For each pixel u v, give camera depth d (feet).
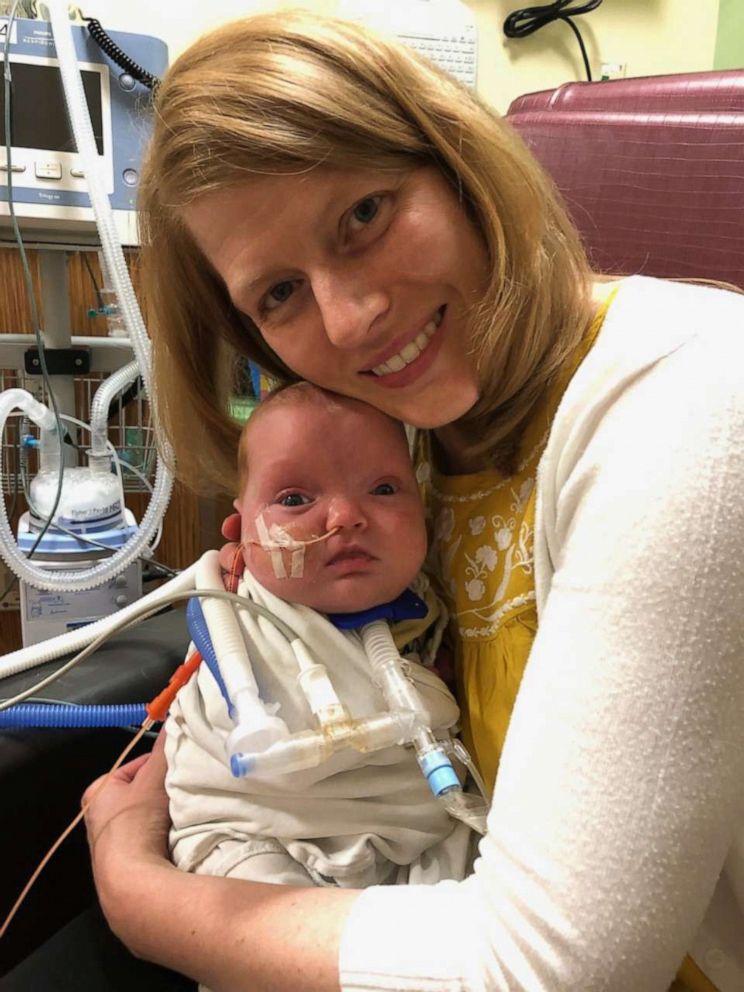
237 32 1.96
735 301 1.91
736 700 1.53
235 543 2.66
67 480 4.01
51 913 2.97
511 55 5.29
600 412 1.82
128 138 3.63
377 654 2.20
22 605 3.76
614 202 3.03
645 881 1.49
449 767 1.97
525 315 1.99
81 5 4.39
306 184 1.80
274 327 2.06
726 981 1.98
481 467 2.33
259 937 1.77
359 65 1.85
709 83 2.89
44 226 3.78
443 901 1.73
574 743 1.56
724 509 1.52
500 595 2.20
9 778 2.74
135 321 3.68
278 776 2.09
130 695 3.08
